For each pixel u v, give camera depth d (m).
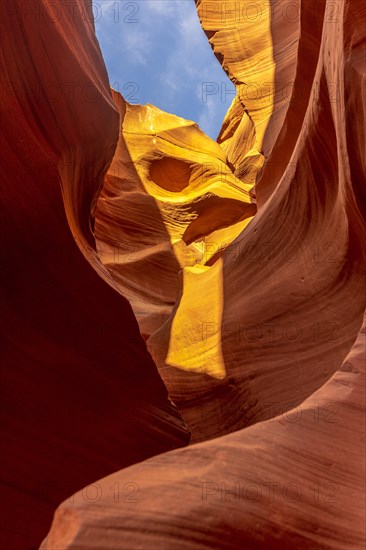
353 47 6.01
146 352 7.07
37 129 6.29
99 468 6.76
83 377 6.55
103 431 6.78
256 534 2.99
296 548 3.05
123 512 2.91
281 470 3.44
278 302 8.23
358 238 6.80
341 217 7.17
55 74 6.85
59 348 6.33
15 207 5.86
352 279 7.26
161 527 2.84
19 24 6.19
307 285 7.96
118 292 6.73
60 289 6.28
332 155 7.44
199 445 3.55
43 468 6.37
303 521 3.17
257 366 8.07
